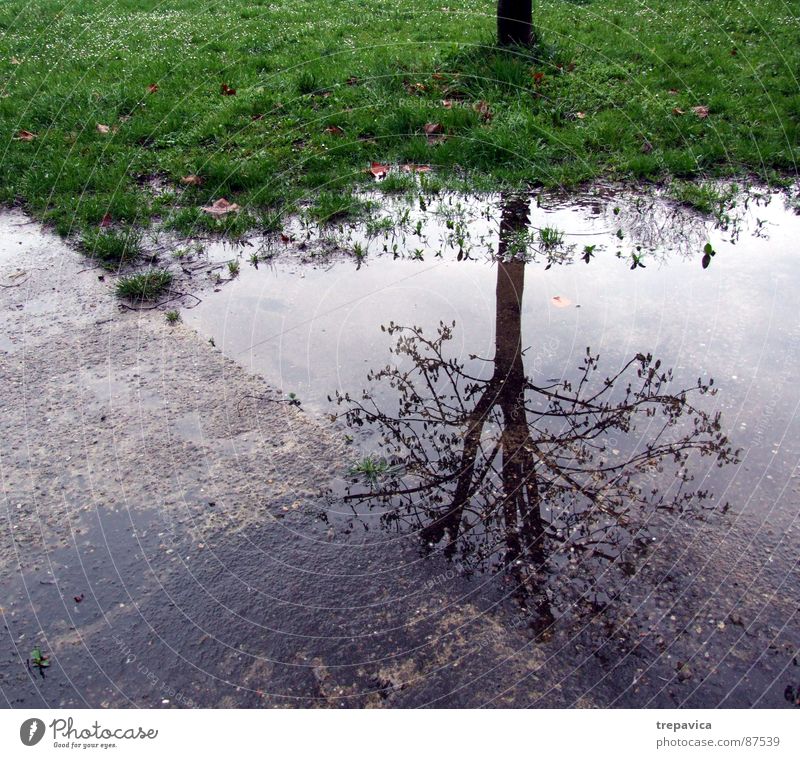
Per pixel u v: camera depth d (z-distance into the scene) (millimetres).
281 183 4789
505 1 6574
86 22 9086
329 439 2756
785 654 1947
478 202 4586
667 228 4230
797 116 5508
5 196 4832
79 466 2643
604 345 3252
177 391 3010
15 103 6289
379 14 8781
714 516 2359
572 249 4043
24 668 2006
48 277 3912
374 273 3896
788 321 3359
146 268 3963
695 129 5266
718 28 7535
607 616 2068
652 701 1860
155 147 5426
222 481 2574
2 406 2941
